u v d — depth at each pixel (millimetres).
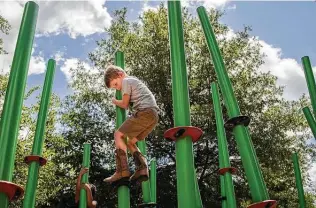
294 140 24406
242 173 22062
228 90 3217
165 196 22781
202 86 23953
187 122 2650
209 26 3527
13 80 2641
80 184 7047
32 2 2941
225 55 23797
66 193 22766
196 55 24109
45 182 17078
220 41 24484
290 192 24125
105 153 24938
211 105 21500
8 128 2492
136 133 4102
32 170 4723
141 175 4121
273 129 22328
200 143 23109
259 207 2740
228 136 21547
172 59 2801
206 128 21906
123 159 4195
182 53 2799
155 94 23188
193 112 21703
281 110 23656
